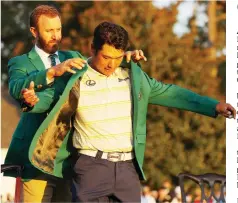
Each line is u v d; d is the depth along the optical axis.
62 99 9.01
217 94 21.28
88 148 9.17
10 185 17.83
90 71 9.28
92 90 9.21
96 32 9.12
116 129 9.19
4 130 27.44
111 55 9.01
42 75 9.04
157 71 20.25
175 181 20.22
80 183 9.20
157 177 20.05
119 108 9.23
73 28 25.27
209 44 24.80
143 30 20.83
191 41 21.44
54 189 10.42
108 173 9.15
